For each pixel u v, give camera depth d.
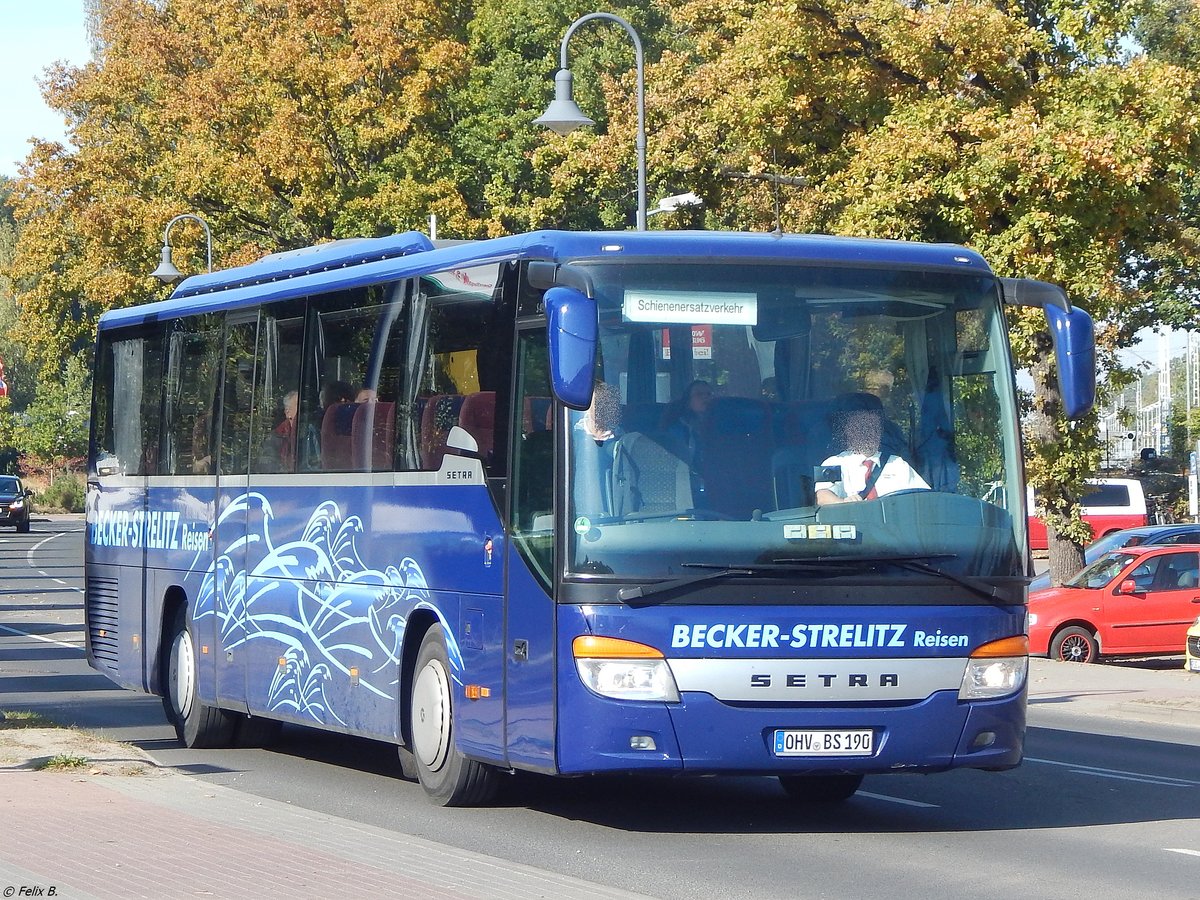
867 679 13.81
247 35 69.94
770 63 38.69
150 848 12.78
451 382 16.03
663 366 14.10
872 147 36.50
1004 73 36.50
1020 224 35.00
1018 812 16.70
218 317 21.52
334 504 18.11
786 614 13.68
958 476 14.48
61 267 90.25
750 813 16.47
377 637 17.09
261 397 20.09
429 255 16.88
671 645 13.52
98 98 75.94
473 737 15.29
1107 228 35.69
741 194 57.81
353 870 12.02
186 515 21.94
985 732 14.17
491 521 15.06
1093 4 35.97
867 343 14.55
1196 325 53.12
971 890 12.58
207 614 21.12
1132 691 30.45
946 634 14.05
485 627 15.06
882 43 37.66
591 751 13.57
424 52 68.88
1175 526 53.91
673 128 51.81
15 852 12.49
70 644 38.28
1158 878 13.13
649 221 58.78
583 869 13.33
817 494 14.02
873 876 13.11
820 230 44.03
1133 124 34.84
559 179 56.12
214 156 69.56
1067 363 14.71
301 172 67.75
